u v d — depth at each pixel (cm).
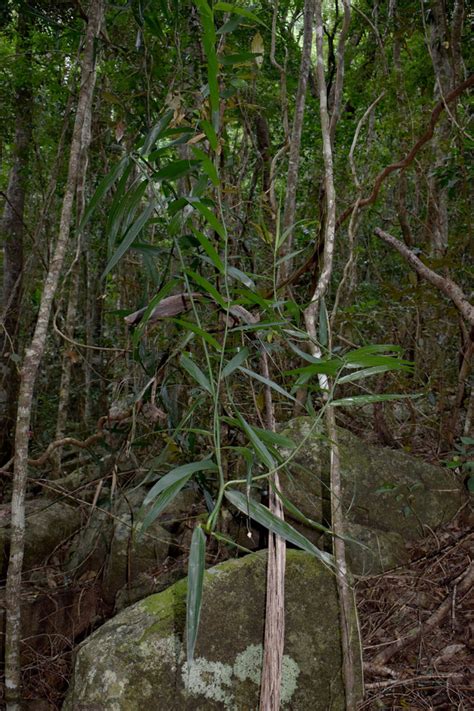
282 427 325
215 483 280
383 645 232
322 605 196
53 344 632
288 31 508
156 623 183
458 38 383
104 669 175
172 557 311
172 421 232
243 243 342
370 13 495
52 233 562
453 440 347
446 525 304
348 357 142
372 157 466
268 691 133
